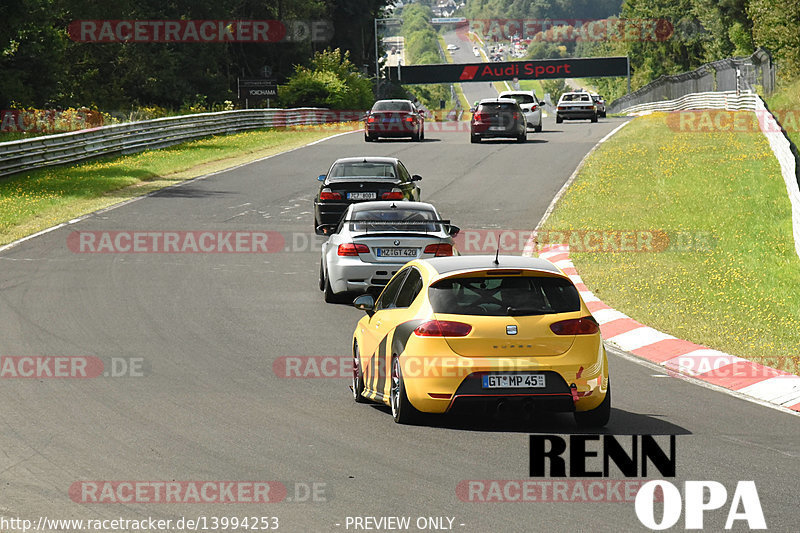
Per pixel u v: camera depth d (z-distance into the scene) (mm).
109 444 31500
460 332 32875
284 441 31875
